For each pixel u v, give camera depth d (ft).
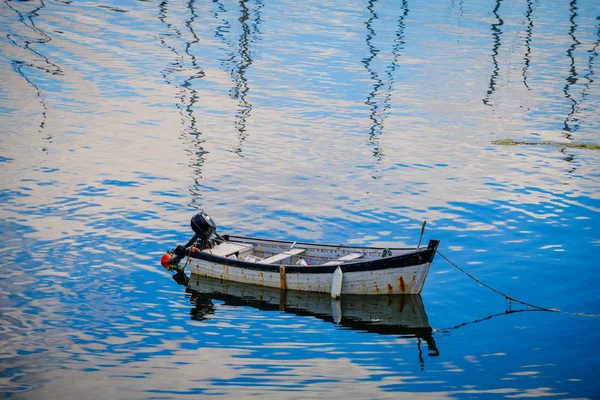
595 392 138.31
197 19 507.71
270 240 192.75
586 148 302.45
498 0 606.96
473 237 212.43
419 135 313.73
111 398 132.67
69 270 185.06
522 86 400.67
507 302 176.04
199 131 306.96
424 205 236.02
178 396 133.90
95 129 302.25
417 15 553.23
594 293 180.65
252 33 480.64
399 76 408.26
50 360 145.18
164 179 252.42
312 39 474.49
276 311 170.71
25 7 506.48
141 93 355.36
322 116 334.85
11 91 344.69
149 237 206.49
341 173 264.72
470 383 141.08
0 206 221.66
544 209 234.58
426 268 171.73
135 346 152.15
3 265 185.16
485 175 266.36
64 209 222.48
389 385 139.64
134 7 529.04
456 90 388.16
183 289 179.52
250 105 346.13
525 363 148.77
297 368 145.28
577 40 502.79
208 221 188.75
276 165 270.87
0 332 154.71
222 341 155.63
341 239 209.05
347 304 174.09
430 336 160.15
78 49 422.41
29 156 266.57
